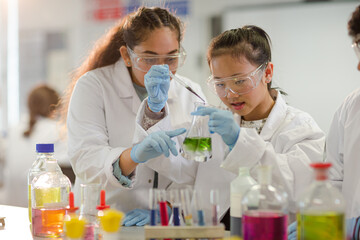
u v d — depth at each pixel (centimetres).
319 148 227
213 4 553
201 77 557
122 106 261
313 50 515
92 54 281
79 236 166
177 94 272
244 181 179
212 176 240
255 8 536
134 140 231
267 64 233
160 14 235
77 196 258
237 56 218
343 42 504
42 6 655
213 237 163
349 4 499
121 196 253
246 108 227
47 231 202
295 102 525
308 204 148
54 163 213
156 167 239
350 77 504
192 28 560
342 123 225
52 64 656
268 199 157
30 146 466
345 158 216
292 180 209
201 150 196
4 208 281
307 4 515
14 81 677
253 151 198
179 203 170
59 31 648
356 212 204
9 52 676
